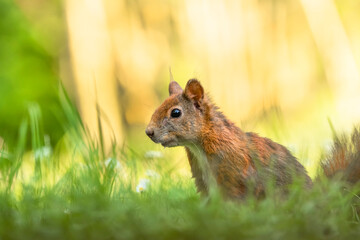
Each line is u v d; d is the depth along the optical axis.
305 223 5.43
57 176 9.26
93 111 23.44
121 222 5.50
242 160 7.42
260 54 25.34
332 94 24.52
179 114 7.77
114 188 7.41
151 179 8.68
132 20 25.89
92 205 5.95
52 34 27.02
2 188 8.07
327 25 25.41
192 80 7.79
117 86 25.27
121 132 23.11
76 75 23.78
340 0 28.36
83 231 5.31
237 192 7.45
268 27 26.11
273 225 5.42
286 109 24.25
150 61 25.70
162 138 7.78
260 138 7.77
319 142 11.52
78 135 9.13
